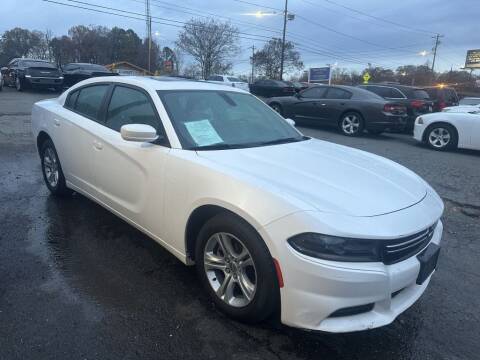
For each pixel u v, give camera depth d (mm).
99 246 3896
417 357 2658
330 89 13219
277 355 2582
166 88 3742
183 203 3055
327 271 2332
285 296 2475
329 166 3191
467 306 3270
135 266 3562
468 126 10438
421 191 3102
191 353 2562
